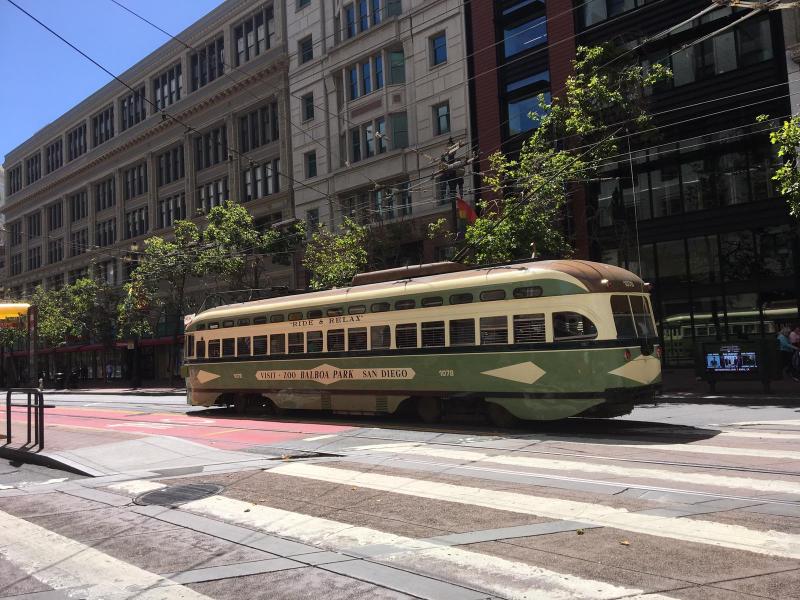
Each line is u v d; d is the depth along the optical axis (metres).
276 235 33.84
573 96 21.14
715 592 4.09
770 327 22.45
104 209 54.00
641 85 21.02
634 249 25.14
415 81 31.80
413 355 13.63
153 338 45.34
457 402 13.20
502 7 29.02
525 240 20.45
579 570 4.58
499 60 29.09
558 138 21.75
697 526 5.51
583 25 26.75
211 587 4.55
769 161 22.53
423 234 30.30
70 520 6.68
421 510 6.46
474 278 12.87
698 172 23.98
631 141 22.50
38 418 11.74
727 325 23.36
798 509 5.97
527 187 21.11
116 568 5.05
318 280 28.72
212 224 33.81
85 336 48.94
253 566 4.97
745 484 7.04
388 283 14.71
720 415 13.66
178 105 45.09
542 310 11.84
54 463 10.12
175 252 35.41
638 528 5.52
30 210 63.69
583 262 12.11
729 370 17.25
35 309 13.17
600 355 11.22
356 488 7.56
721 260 23.53
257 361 17.03
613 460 8.73
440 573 4.64
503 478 7.79
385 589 4.39
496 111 28.81
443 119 30.98
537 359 11.79
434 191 30.58
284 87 37.91
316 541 5.59
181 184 45.81
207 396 18.52
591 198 26.22
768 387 16.84
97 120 54.88
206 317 18.88
